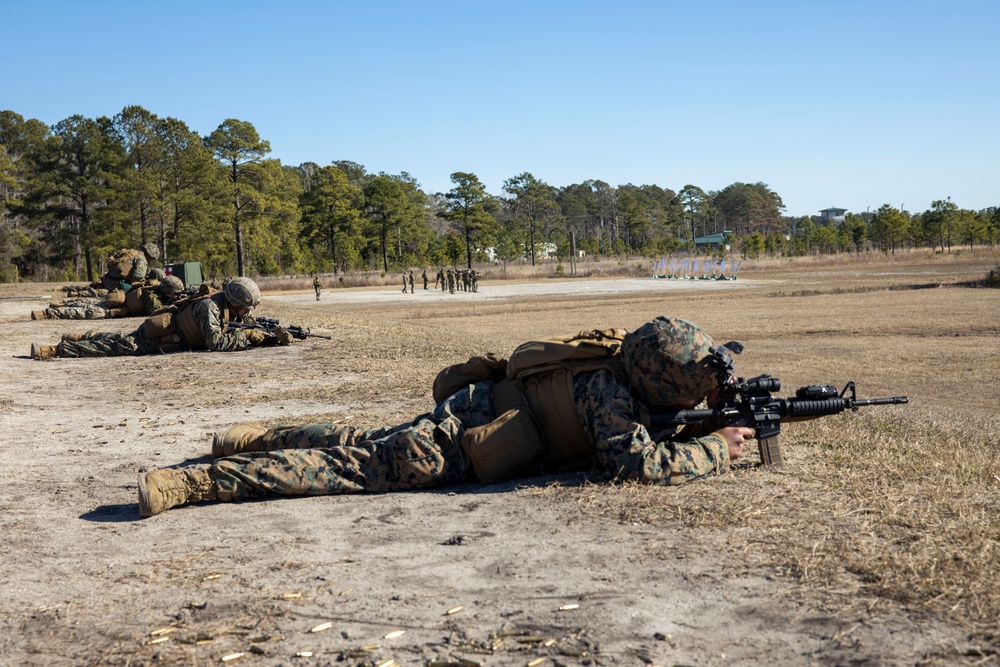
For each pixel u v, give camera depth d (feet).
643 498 16.10
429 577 12.91
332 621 11.36
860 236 434.30
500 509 16.22
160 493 16.72
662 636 10.53
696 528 14.47
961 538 13.29
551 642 10.46
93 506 17.92
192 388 36.06
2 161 286.46
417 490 17.87
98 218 291.99
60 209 301.63
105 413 30.63
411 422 18.98
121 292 77.56
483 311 144.46
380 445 17.90
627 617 11.17
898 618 10.73
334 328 63.67
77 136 302.04
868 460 19.17
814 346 73.00
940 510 14.99
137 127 298.97
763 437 18.01
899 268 254.68
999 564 12.07
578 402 17.56
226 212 321.11
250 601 12.12
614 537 14.29
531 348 18.07
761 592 11.75
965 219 412.36
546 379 18.10
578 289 218.79
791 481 17.16
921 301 122.11
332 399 31.96
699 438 17.56
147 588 12.80
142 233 301.02
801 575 12.18
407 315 137.28
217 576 13.14
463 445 17.72
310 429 18.92
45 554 14.69
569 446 18.16
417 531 15.19
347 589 12.50
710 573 12.50
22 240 284.82
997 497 15.94
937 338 77.00
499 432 17.57
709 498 15.97
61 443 25.16
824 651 10.02
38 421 29.09
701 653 10.11
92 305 78.43
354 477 17.70
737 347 17.20
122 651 10.64
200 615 11.71
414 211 466.29
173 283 77.10
